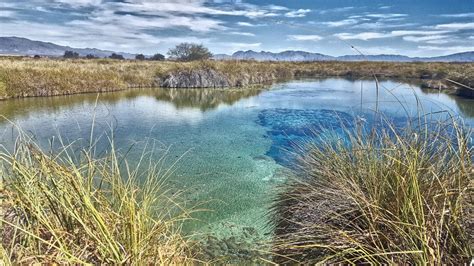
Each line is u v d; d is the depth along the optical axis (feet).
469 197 6.44
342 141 10.50
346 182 8.04
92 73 71.15
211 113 45.62
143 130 34.47
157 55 194.18
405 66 119.85
